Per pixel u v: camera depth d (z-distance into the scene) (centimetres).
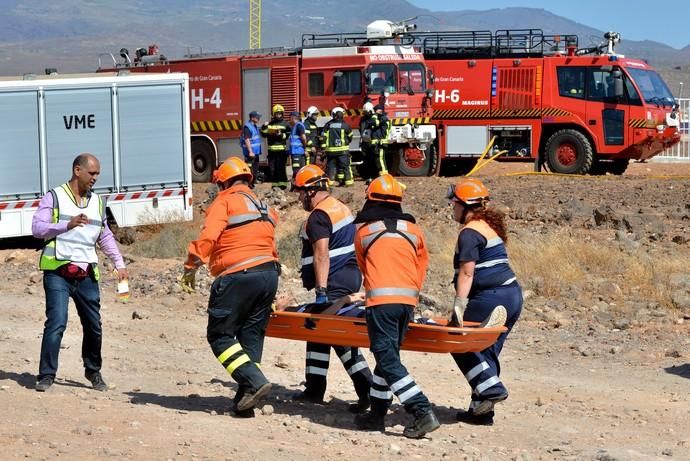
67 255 937
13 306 1510
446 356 1227
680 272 1625
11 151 2095
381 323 827
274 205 2498
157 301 1534
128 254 2002
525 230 2094
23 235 2111
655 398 1012
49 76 2248
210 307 867
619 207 2389
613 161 3250
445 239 1988
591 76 3052
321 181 919
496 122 3158
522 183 2844
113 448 728
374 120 2845
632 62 3061
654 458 780
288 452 751
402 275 830
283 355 1235
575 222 2205
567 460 771
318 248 907
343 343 891
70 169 2156
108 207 2198
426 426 830
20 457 692
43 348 938
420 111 3094
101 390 980
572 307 1443
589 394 1030
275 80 3184
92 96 2172
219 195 873
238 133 3266
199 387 1033
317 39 3238
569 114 3078
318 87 3122
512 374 1127
